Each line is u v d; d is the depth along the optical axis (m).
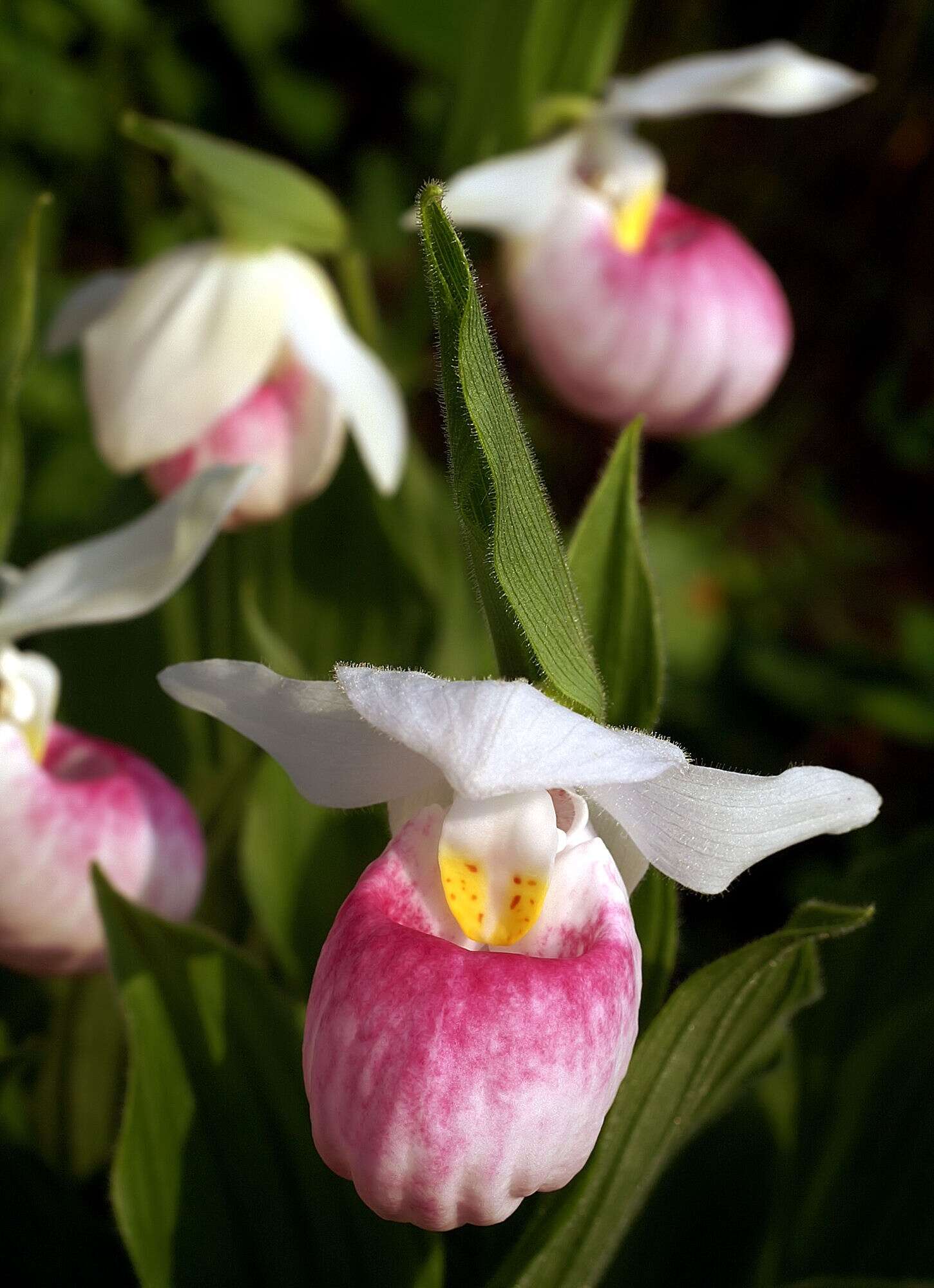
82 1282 0.43
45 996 0.47
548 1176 0.35
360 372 0.52
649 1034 0.37
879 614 0.94
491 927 0.36
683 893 0.67
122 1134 0.38
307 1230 0.40
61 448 0.72
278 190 0.51
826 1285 0.41
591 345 0.62
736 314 0.62
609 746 0.35
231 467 0.41
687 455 1.02
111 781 0.42
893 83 1.13
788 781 0.35
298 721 0.37
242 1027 0.40
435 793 0.37
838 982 0.47
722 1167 0.44
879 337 1.12
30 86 0.88
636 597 0.39
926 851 0.47
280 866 0.43
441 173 0.60
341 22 0.99
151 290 0.52
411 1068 0.34
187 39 0.96
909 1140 0.45
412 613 0.55
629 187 0.62
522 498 0.35
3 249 0.83
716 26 1.15
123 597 0.42
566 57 0.60
